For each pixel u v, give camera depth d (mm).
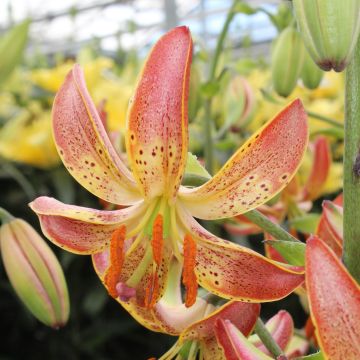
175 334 167
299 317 419
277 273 139
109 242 156
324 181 275
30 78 430
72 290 447
